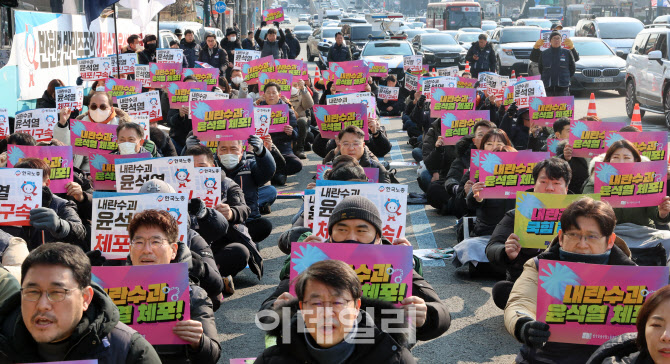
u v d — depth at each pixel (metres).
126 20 21.03
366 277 3.74
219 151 7.66
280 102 12.08
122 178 6.08
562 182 5.82
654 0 73.25
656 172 6.52
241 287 6.98
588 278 3.85
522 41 30.56
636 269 3.82
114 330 3.24
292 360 3.10
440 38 35.84
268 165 7.71
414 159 13.71
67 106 10.70
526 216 5.57
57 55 15.49
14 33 13.33
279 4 179.38
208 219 5.80
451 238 8.63
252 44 27.81
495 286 5.73
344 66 15.95
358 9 170.50
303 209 5.57
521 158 6.91
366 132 10.01
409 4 153.25
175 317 3.82
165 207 4.95
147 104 10.62
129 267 3.78
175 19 38.25
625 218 6.65
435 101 12.44
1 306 3.31
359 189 4.94
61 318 3.03
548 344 4.12
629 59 19.39
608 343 3.20
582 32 32.69
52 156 6.55
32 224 5.45
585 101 22.98
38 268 3.02
